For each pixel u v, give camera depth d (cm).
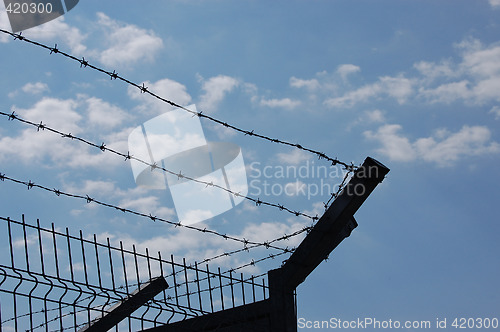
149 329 616
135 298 555
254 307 626
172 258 507
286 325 604
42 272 427
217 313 630
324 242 606
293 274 616
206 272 532
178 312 500
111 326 590
